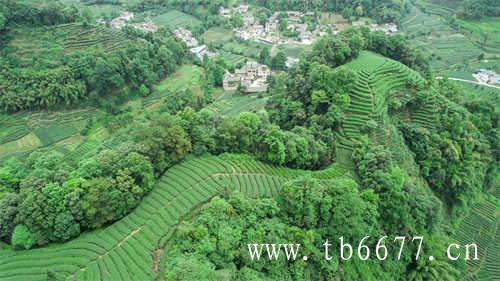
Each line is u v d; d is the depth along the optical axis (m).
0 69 92.50
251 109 107.31
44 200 41.81
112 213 45.12
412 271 52.12
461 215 71.31
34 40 103.19
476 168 70.50
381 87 77.69
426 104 74.69
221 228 41.81
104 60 101.00
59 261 40.84
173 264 39.25
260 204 46.16
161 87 116.12
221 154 58.09
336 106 69.31
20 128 91.06
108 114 100.62
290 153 59.12
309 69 78.38
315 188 46.94
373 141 64.50
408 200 52.59
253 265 40.88
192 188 51.09
